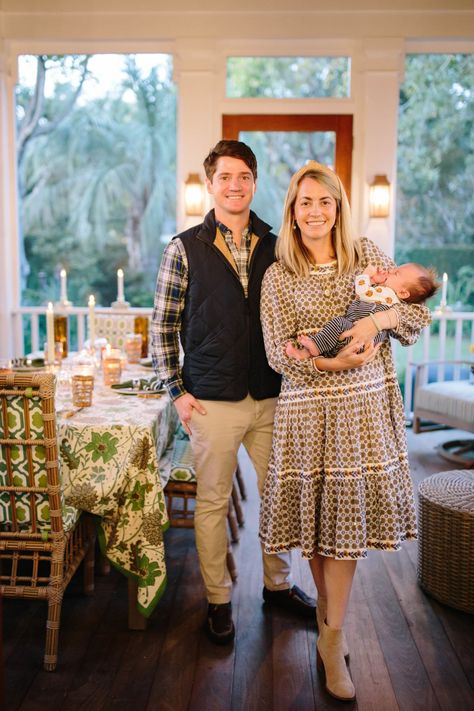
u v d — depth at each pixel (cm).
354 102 523
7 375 198
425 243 568
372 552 309
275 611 252
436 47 526
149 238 700
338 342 195
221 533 234
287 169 539
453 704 199
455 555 251
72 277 698
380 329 194
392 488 201
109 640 232
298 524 210
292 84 532
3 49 529
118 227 695
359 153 529
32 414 202
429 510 260
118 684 208
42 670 215
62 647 228
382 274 203
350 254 204
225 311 220
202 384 223
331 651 205
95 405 261
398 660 221
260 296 217
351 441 197
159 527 228
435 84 546
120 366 305
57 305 546
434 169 559
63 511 217
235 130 534
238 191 217
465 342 595
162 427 260
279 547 210
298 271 205
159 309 228
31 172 673
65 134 670
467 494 261
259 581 276
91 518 253
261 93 532
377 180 514
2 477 209
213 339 220
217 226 225
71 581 279
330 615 205
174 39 522
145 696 202
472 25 508
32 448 206
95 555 290
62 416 239
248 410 226
